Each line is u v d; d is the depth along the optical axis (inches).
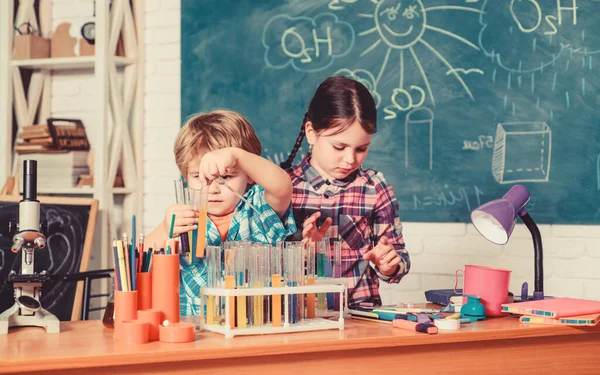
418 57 130.3
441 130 128.6
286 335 67.1
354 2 134.7
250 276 68.7
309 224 87.4
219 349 61.1
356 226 108.1
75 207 138.0
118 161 146.4
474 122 126.6
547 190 121.6
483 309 78.1
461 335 69.4
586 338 76.5
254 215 83.1
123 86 151.3
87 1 155.3
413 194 130.6
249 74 142.2
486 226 88.7
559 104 121.2
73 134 149.9
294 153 119.6
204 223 73.0
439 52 129.0
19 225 73.5
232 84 143.5
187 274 79.7
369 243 108.7
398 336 66.9
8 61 150.8
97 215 144.1
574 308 77.0
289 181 82.0
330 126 109.3
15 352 59.7
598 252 118.4
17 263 128.0
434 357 69.2
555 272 120.9
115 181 148.6
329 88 110.7
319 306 77.3
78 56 150.7
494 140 125.2
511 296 86.3
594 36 119.2
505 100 124.6
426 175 129.6
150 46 150.6
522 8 123.6
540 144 122.2
